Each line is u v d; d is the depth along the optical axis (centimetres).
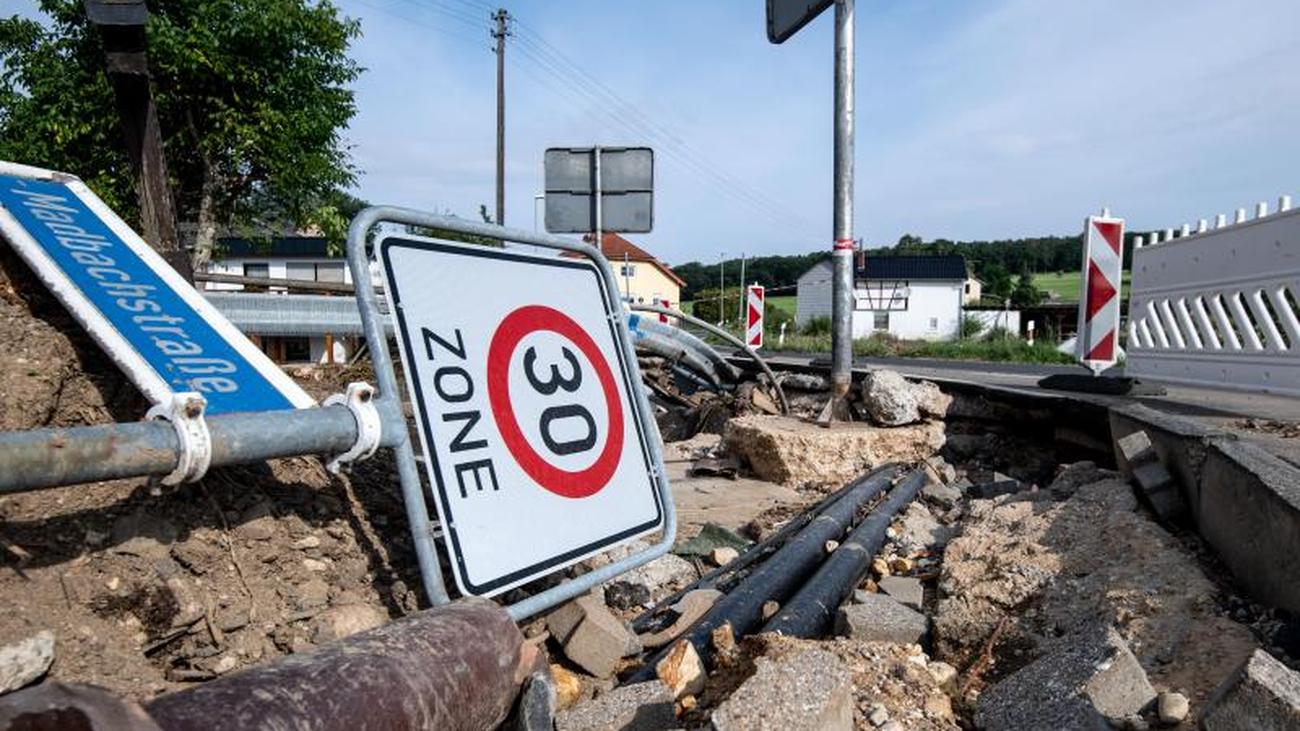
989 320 5834
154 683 190
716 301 6406
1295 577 263
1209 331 732
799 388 1073
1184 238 771
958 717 266
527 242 308
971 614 330
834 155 750
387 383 240
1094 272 750
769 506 585
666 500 335
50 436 162
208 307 290
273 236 1698
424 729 173
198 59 1255
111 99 1267
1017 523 418
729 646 290
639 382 344
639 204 774
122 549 214
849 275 750
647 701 234
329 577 249
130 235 308
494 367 278
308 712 151
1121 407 523
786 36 847
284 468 278
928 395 704
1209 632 272
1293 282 607
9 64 1303
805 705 200
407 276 259
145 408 269
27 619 185
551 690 212
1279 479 287
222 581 224
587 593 302
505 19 3011
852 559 410
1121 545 342
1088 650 253
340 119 1503
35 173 313
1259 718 196
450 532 241
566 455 293
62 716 110
